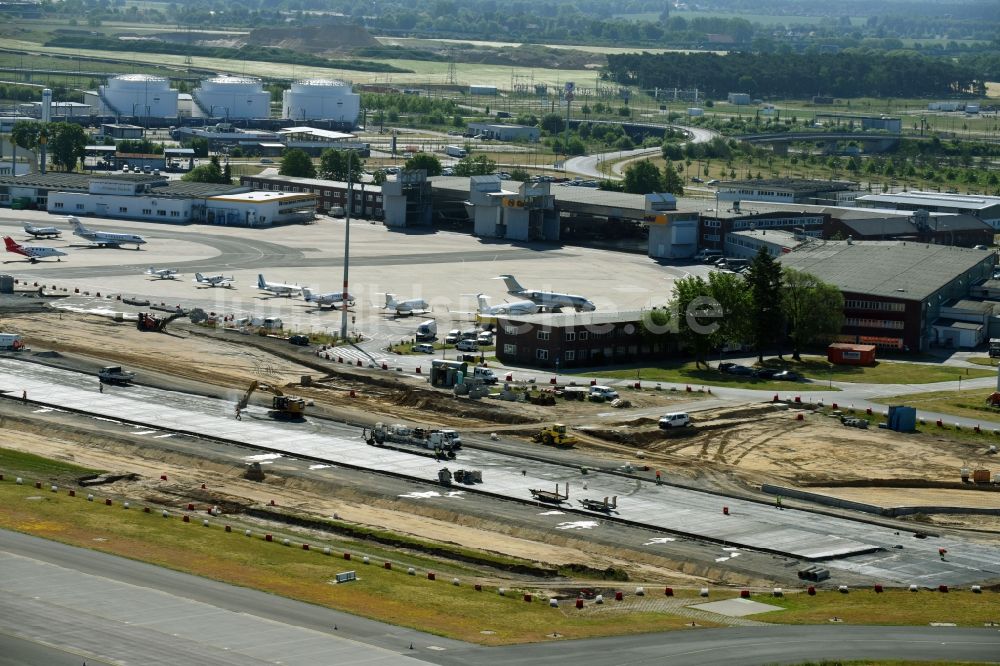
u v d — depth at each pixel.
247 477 169.62
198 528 145.00
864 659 109.94
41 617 113.62
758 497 167.75
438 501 159.88
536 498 162.00
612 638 113.62
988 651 112.75
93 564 129.12
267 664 105.00
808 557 144.12
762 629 117.38
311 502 160.75
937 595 131.38
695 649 111.19
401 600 123.06
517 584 131.88
